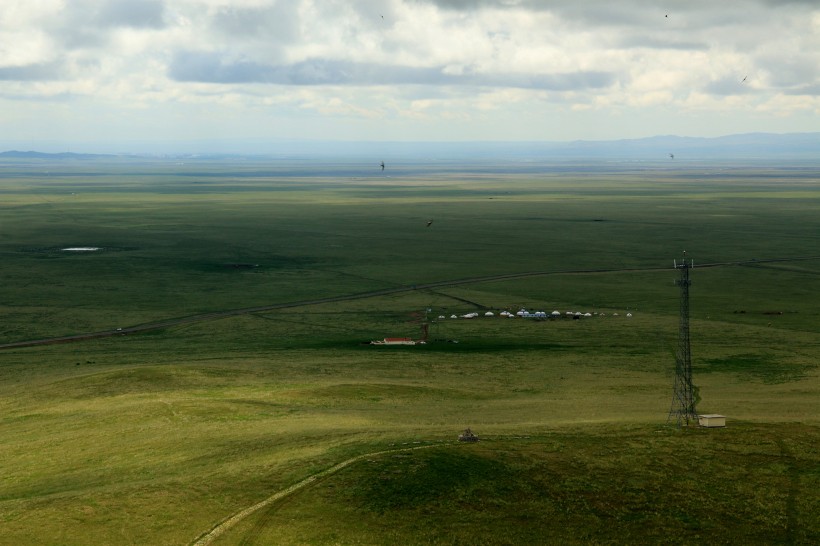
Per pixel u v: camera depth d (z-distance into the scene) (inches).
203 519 2397.9
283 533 2299.5
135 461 2970.0
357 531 2309.3
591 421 3255.4
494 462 2694.4
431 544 2262.6
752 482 2605.8
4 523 2401.6
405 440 2928.2
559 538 2308.1
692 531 2356.1
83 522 2390.5
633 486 2571.4
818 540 2321.6
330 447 2874.0
